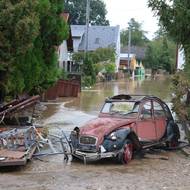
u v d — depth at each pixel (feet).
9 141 44.75
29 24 59.88
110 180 37.83
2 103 66.59
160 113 49.85
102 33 278.05
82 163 44.04
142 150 48.49
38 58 76.33
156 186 36.29
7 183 36.35
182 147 51.65
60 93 117.80
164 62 378.94
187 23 57.52
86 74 174.81
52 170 41.06
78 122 70.90
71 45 179.11
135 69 334.65
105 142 43.14
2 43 59.93
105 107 48.39
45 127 60.23
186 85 55.62
